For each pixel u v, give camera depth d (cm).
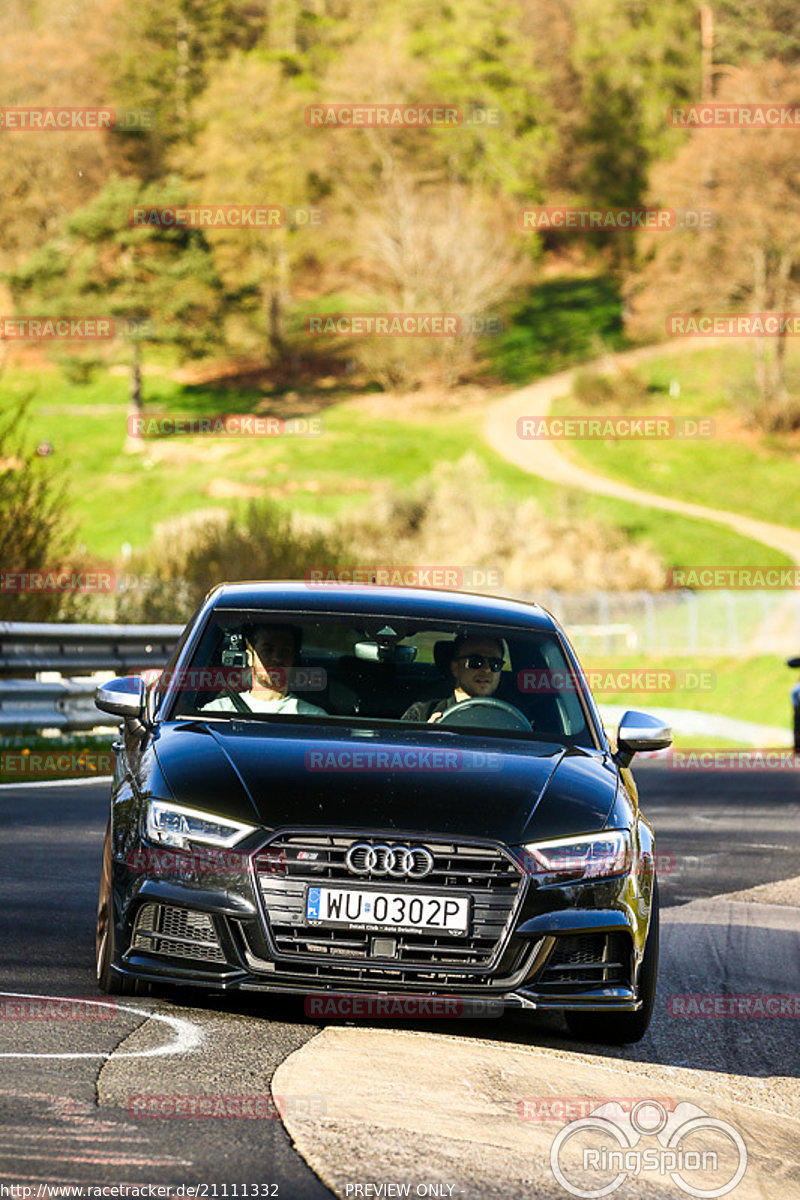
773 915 2208
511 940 1272
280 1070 1172
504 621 1655
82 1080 1105
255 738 1405
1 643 3716
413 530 16888
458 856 1272
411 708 1522
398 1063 1229
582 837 1314
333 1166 969
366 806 1288
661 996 1634
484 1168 1002
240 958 1262
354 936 1263
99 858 2258
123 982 1382
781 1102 1292
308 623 1583
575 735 1541
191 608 5541
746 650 11812
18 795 2998
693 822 3397
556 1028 1456
